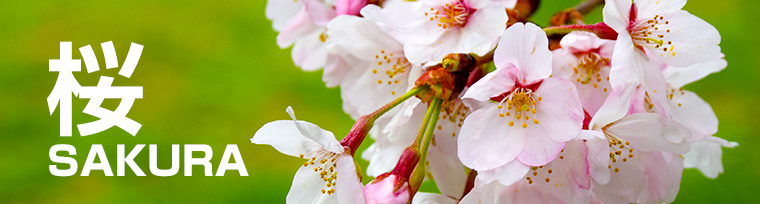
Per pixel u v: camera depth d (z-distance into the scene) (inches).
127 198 42.9
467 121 19.2
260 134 19.1
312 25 21.7
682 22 19.6
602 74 19.9
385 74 20.9
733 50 42.9
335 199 19.5
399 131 20.5
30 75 49.6
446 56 19.5
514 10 20.7
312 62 22.0
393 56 20.8
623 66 18.7
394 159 20.7
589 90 19.8
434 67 19.8
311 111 45.4
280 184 42.6
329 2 21.5
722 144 20.8
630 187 19.7
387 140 20.8
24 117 46.8
